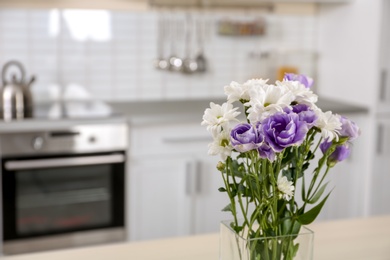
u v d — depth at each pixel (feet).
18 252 10.29
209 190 11.28
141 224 10.93
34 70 11.96
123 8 12.33
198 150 11.10
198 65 12.92
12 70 11.79
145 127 10.70
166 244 5.12
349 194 12.41
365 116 12.26
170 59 12.79
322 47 13.65
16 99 10.68
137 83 12.69
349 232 5.47
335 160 3.55
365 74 12.30
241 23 12.96
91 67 12.34
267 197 3.43
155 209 10.98
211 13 12.89
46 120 10.03
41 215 10.33
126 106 11.82
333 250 4.99
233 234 3.54
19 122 9.89
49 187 10.27
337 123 3.38
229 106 3.44
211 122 3.42
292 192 3.36
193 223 11.25
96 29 12.25
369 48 12.16
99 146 10.39
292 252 3.53
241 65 13.33
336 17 13.11
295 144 3.16
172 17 12.66
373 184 12.42
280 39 13.51
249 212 4.13
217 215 11.38
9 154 9.91
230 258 3.59
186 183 11.07
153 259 4.75
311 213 3.46
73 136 10.19
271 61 13.48
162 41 12.69
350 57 12.73
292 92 3.36
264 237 3.47
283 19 13.43
